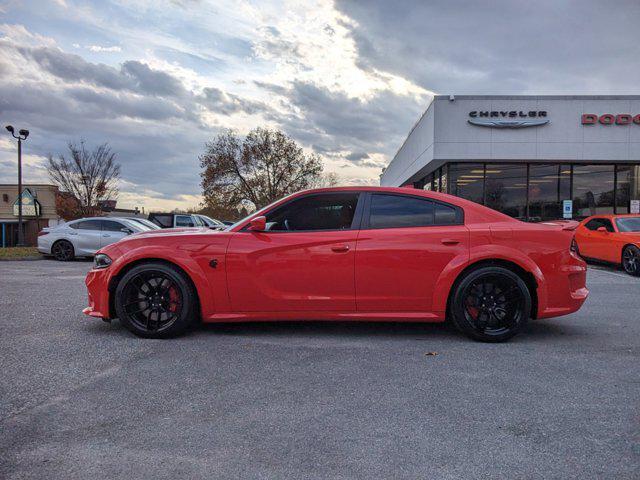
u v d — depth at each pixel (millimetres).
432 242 4195
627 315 5438
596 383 3146
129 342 4145
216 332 4516
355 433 2430
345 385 3107
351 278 4207
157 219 18203
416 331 4586
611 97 16938
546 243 4230
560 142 17078
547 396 2918
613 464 2121
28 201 32781
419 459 2174
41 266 12016
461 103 17156
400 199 4414
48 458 2166
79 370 3391
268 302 4262
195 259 4254
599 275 9766
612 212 18219
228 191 49312
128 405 2771
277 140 50219
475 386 3090
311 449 2266
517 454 2215
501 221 4336
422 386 3090
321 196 4445
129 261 4285
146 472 2057
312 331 4566
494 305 4203
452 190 18344
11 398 2867
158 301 4297
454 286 4230
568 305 4258
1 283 8281
